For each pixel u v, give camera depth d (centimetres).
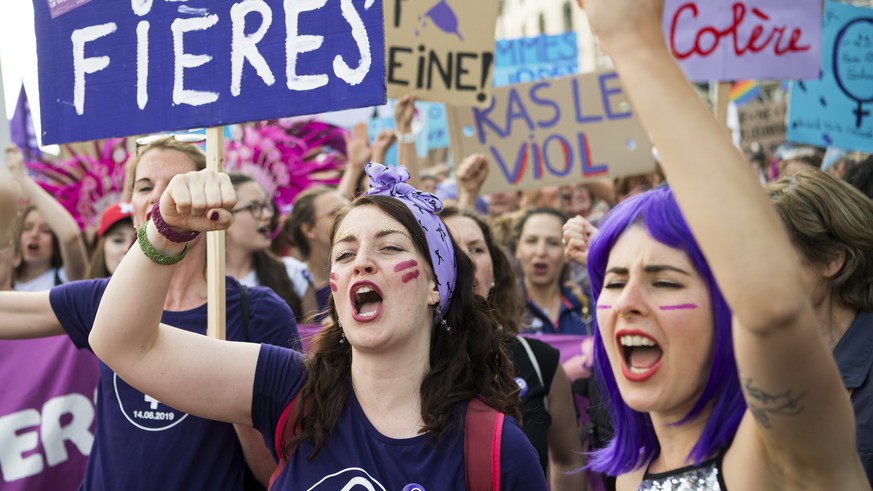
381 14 241
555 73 688
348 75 244
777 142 765
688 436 170
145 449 255
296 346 282
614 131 523
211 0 262
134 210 280
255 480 267
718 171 130
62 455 309
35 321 254
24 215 434
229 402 220
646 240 166
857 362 227
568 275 512
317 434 212
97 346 212
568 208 686
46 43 283
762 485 153
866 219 231
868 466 217
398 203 220
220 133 263
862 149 544
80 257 472
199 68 262
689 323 161
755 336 130
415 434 210
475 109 534
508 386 228
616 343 168
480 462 204
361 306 220
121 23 273
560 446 333
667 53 138
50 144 281
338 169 630
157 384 214
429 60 445
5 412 305
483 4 448
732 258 127
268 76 253
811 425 138
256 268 444
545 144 528
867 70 544
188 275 278
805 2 445
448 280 222
